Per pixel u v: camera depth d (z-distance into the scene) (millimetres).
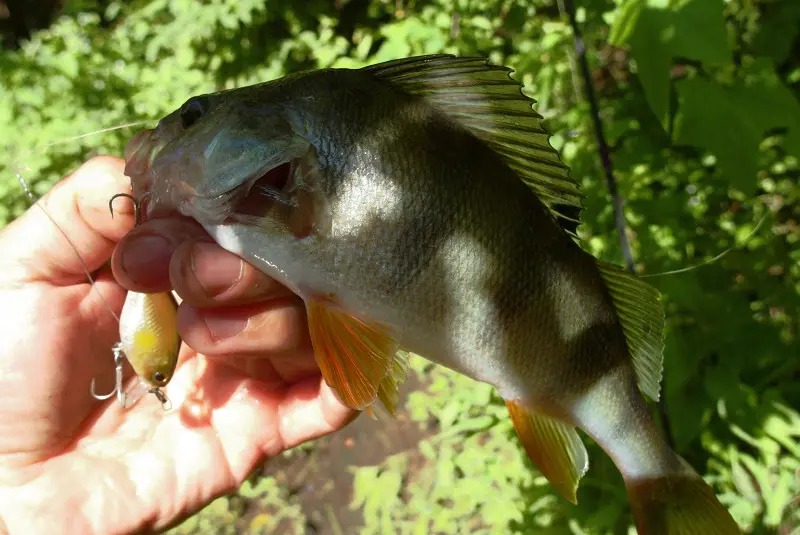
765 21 495
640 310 239
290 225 208
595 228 439
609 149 458
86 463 267
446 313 216
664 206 429
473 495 412
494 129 216
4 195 537
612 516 373
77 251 259
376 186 208
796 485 385
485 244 214
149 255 213
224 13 633
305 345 229
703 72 416
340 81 210
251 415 280
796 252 462
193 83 620
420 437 470
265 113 208
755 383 416
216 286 214
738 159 306
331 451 478
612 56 614
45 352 261
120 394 268
